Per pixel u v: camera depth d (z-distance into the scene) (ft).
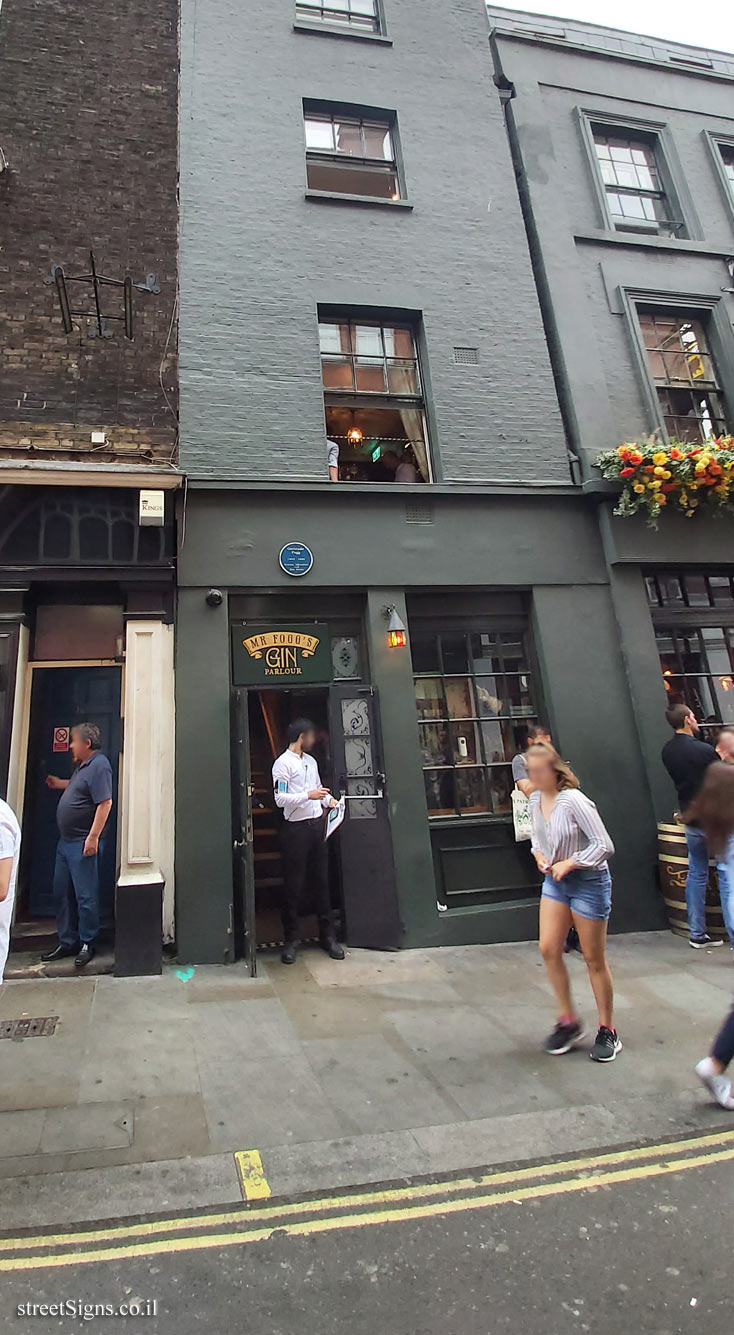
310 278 23.88
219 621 19.97
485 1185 9.32
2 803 11.09
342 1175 9.43
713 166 30.99
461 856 21.43
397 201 25.58
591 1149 10.09
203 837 18.56
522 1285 7.53
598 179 28.84
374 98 26.94
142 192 21.79
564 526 23.97
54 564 18.51
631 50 31.73
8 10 22.26
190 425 21.24
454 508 22.93
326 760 22.95
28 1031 13.79
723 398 27.94
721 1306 7.18
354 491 21.83
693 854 20.08
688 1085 11.91
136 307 20.79
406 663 21.43
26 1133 10.23
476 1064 12.73
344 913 19.61
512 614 23.70
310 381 22.71
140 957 17.21
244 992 16.20
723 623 25.22
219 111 24.72
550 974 13.35
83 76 22.36
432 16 29.01
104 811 17.44
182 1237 8.27
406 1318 7.10
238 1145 10.07
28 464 18.01
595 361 26.05
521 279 26.30
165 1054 12.94
